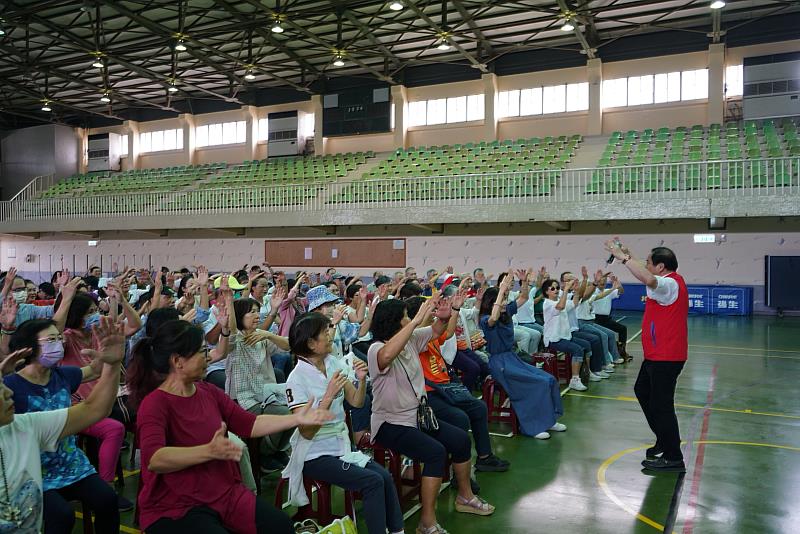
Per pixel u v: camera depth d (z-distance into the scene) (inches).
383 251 809.5
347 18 686.5
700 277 667.4
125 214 896.9
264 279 277.0
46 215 978.1
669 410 191.8
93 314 178.2
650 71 747.4
